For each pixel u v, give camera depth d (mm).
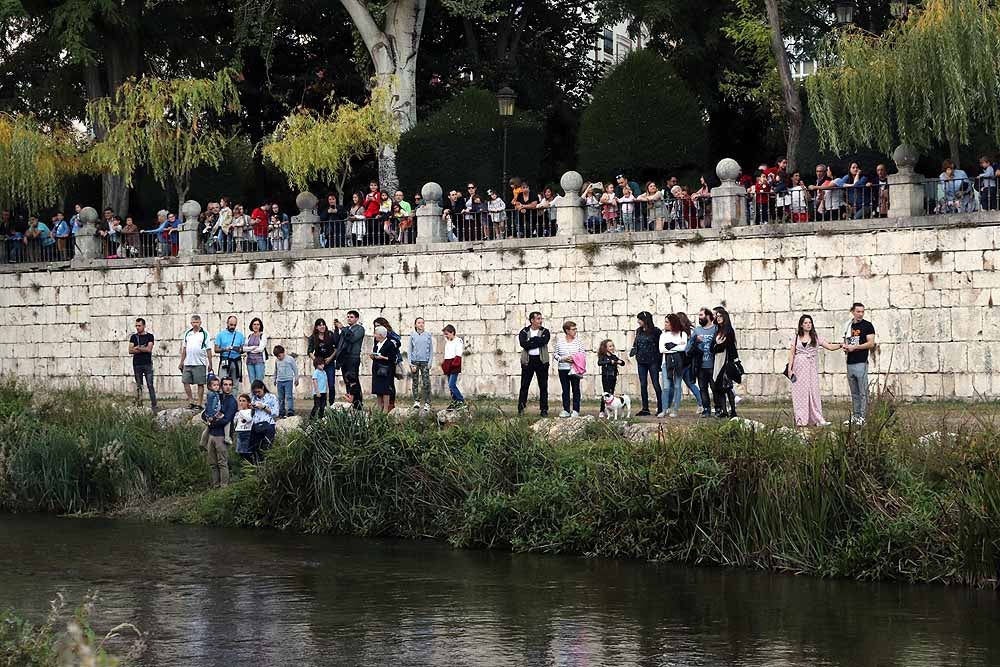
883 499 17578
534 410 27547
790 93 33281
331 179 37438
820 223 27500
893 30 27266
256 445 24391
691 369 24391
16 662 11609
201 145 37906
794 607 15945
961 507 16812
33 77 45594
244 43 40500
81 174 41969
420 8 38156
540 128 37250
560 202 30609
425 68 42719
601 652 14320
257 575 18812
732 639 14672
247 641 15195
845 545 17625
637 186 32281
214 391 24812
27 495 25547
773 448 18656
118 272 36594
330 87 43281
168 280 35781
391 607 16641
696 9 39781
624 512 19375
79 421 27344
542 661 14055
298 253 33844
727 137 41281
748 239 28328
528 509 20141
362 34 38125
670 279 29219
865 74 26875
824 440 18391
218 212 36156
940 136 26609
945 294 26234
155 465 25594
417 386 26859
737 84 39594
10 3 38344
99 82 41938
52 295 37719
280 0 40281
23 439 26203
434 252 31969
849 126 27531
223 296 35000
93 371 37094
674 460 19250
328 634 15391
